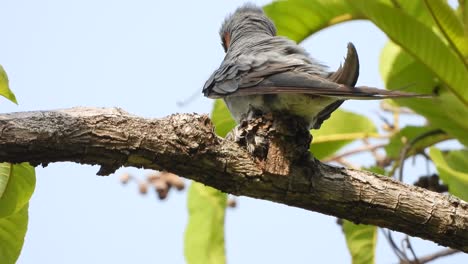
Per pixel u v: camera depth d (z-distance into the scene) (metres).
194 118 9.42
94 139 8.87
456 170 12.77
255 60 11.12
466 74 11.23
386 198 10.12
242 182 9.78
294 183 9.92
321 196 10.03
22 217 10.38
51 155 8.76
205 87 11.70
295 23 12.88
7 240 10.38
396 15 10.94
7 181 9.95
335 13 12.60
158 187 12.70
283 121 10.06
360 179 10.16
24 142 8.55
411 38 11.14
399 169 12.27
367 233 12.68
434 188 12.70
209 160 9.48
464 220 10.23
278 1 12.69
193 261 12.82
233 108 11.48
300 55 11.46
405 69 12.23
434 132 12.55
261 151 9.84
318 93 9.83
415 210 10.16
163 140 9.17
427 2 11.27
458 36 11.38
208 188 12.91
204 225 12.91
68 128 8.75
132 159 9.12
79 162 8.98
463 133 12.05
